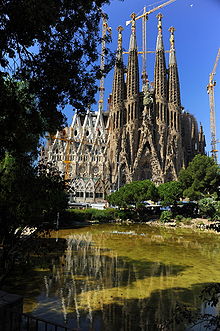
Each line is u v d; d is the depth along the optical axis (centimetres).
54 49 1253
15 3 935
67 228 5641
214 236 4678
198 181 7269
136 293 1788
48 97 1255
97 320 1375
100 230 5397
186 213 7081
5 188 948
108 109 15912
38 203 966
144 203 7550
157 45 13000
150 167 11781
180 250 3356
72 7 1222
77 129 14238
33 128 1252
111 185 11375
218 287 784
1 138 1024
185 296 1741
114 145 12288
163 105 12344
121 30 13875
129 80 12762
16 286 1875
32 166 1085
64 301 1625
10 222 963
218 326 783
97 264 2566
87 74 1377
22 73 1206
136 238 4378
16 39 1086
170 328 1303
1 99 1020
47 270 2300
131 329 1287
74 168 12838
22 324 1266
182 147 13038
